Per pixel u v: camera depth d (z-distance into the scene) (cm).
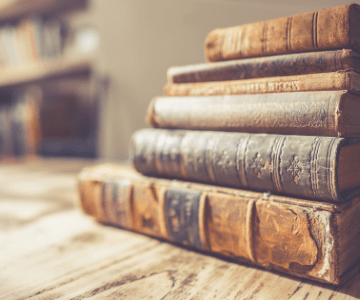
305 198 54
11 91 238
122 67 158
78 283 58
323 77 54
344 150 52
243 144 60
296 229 54
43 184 146
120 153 166
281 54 62
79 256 70
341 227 51
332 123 52
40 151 225
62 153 217
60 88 214
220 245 64
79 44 204
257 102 61
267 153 56
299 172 53
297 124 56
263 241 58
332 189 50
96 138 203
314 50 58
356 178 58
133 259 67
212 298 51
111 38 161
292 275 58
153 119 78
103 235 82
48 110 219
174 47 138
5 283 58
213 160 64
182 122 73
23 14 211
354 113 55
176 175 73
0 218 99
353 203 55
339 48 55
